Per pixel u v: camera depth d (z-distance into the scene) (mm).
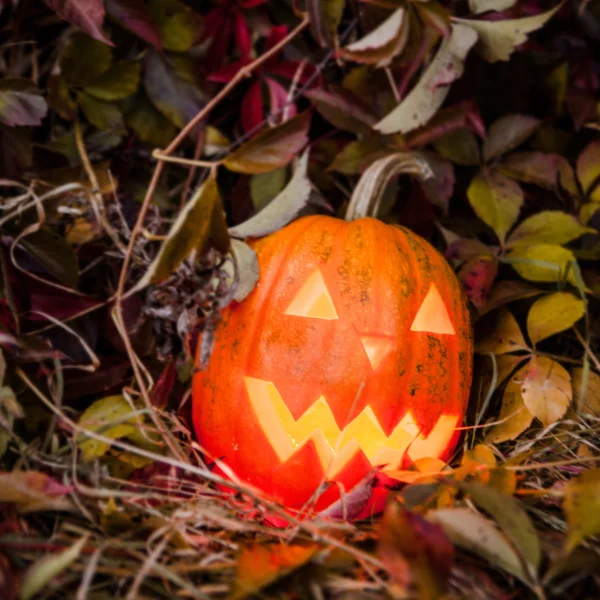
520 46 884
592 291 815
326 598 582
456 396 735
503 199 858
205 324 681
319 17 834
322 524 636
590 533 583
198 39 875
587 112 913
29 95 770
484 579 587
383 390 700
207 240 669
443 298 737
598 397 774
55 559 561
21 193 809
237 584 568
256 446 713
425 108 808
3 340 695
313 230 739
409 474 676
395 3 802
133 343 808
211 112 911
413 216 856
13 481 611
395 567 562
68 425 702
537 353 780
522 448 736
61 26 859
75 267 781
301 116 771
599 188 873
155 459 667
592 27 947
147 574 586
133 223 851
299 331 702
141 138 880
